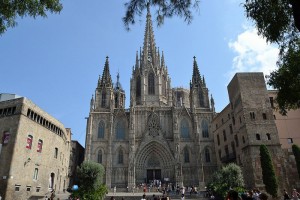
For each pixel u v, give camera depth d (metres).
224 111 66.12
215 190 42.91
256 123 50.25
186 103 118.31
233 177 42.66
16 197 42.88
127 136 83.56
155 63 98.44
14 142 43.75
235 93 56.41
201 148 81.75
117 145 81.88
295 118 52.09
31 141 48.94
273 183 42.09
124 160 80.12
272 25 14.48
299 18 7.19
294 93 21.47
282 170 46.12
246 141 49.97
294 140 50.53
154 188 69.75
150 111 86.62
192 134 84.00
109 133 82.62
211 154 80.81
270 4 13.88
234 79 56.81
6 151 43.59
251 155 47.84
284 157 47.34
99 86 92.44
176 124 82.81
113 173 78.00
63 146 66.50
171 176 77.56
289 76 21.20
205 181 77.00
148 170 79.75
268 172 42.97
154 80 95.44
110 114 85.38
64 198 50.59
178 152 78.62
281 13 13.92
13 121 45.78
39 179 51.22
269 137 49.00
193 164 79.62
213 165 79.12
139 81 96.31
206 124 85.38
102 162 79.62
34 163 49.47
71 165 79.62
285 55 20.94
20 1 13.80
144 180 77.31
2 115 47.34
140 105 89.88
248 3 14.51
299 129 51.19
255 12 14.39
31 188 47.91
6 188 40.75
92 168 38.19
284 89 21.91
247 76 54.62
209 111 87.81
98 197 36.53
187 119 86.06
